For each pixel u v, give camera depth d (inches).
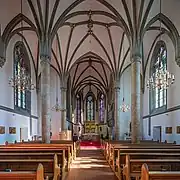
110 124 1424.7
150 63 1009.5
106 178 421.1
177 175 163.8
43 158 325.4
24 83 664.4
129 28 710.5
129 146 514.0
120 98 1181.1
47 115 698.8
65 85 1123.9
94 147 1143.0
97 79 1515.7
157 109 943.7
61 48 1007.6
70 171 489.1
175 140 751.7
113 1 708.0
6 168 278.1
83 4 739.4
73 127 1599.4
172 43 778.2
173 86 773.3
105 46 1011.3
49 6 692.7
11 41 815.7
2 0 660.7
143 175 174.4
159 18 714.2
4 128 745.6
